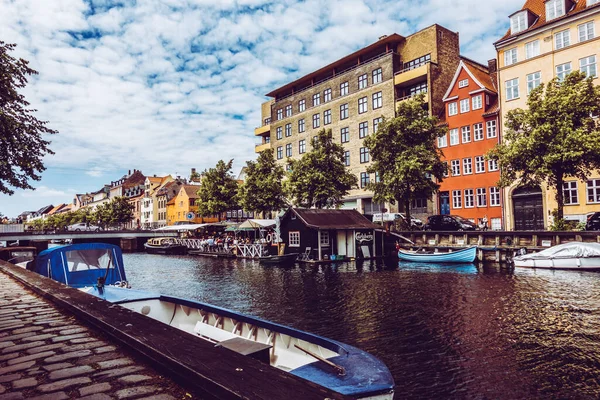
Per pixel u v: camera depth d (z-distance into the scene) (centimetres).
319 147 3559
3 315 637
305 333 557
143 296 938
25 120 1702
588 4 3038
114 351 427
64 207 16525
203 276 2553
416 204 4253
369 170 3216
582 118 2242
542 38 3269
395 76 4428
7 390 332
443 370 869
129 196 10812
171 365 319
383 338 1097
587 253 2142
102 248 1370
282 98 6125
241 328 688
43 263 1412
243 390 244
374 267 2711
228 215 7531
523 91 3378
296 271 2633
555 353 950
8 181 1719
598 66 2964
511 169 2495
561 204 2381
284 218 3434
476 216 3684
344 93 5056
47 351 439
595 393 755
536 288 1714
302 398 231
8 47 1605
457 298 1561
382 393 377
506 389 775
